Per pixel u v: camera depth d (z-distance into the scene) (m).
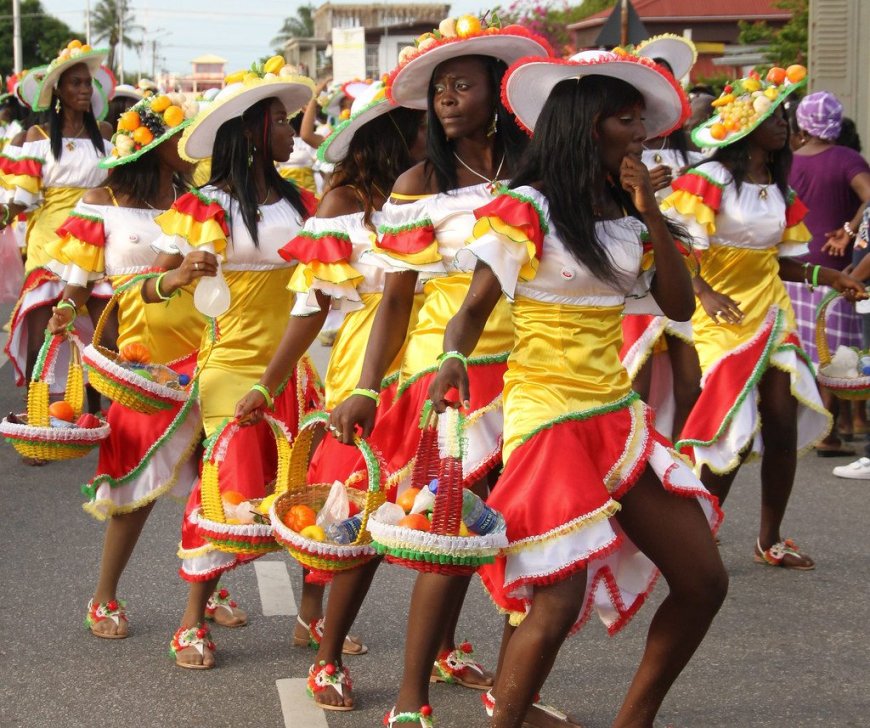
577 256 3.79
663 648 3.97
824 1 13.94
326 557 4.29
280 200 5.31
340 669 4.80
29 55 78.31
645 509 3.87
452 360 3.71
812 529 7.25
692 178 6.38
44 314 9.11
